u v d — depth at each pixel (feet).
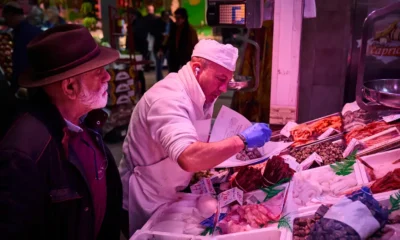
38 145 3.52
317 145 6.11
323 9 9.02
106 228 4.79
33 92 3.97
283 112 7.04
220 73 4.69
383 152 5.39
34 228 3.46
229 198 4.66
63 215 3.72
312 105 9.71
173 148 4.08
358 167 5.13
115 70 15.01
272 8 6.43
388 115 6.48
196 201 4.96
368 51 8.88
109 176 4.70
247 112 10.68
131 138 5.16
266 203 4.64
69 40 3.66
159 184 5.00
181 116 4.34
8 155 3.34
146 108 4.74
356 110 7.02
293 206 4.41
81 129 4.05
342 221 3.53
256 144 4.20
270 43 9.85
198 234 4.27
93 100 3.86
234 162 5.24
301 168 5.44
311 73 9.50
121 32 18.28
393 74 8.77
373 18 4.96
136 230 4.66
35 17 15.88
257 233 4.06
